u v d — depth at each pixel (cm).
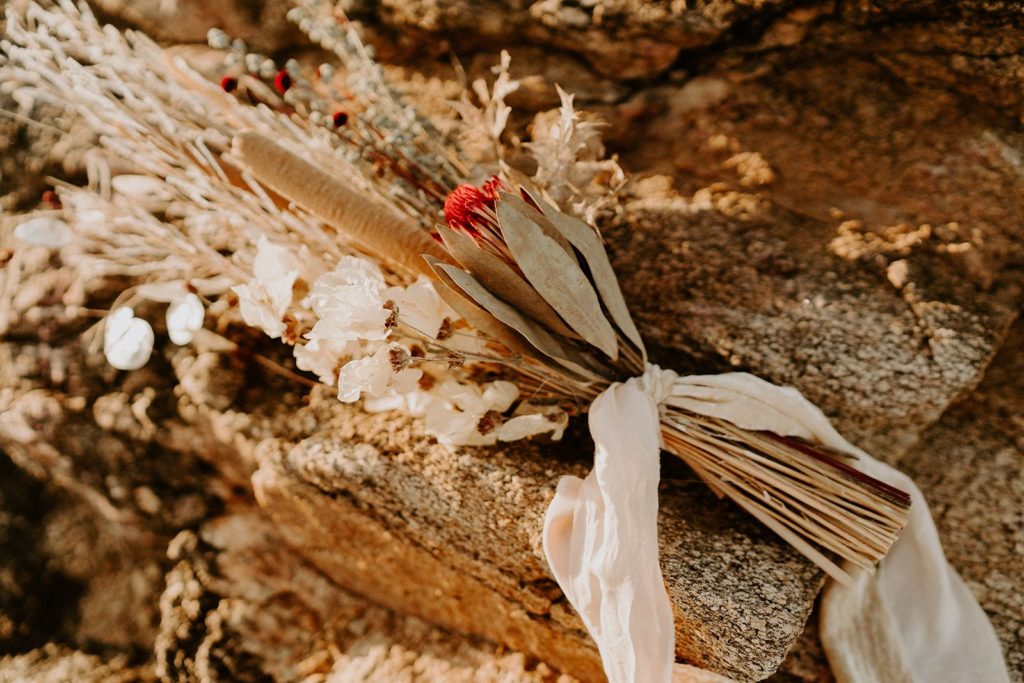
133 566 92
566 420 74
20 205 93
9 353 89
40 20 91
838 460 74
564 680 80
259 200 79
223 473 88
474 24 84
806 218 78
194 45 92
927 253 76
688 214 78
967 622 74
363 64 81
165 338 89
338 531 83
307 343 77
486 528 76
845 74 79
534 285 69
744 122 81
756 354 75
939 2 74
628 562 69
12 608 91
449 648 84
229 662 86
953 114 77
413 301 71
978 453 79
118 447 88
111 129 80
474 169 81
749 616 70
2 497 93
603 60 83
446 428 74
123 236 81
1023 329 79
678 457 78
